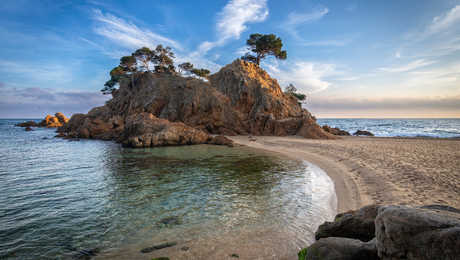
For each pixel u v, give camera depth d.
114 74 82.25
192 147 36.41
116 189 14.75
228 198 12.84
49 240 8.44
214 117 57.97
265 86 61.75
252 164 22.53
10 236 8.73
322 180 15.77
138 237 8.62
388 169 16.28
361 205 10.42
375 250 5.12
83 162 24.19
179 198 12.98
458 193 10.80
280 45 71.62
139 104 65.19
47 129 92.94
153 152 31.31
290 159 24.92
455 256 3.66
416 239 4.20
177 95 63.66
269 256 7.08
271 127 52.69
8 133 70.12
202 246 7.81
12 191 14.32
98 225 9.65
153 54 80.94
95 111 77.50
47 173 19.30
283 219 9.83
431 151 24.03
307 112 64.69
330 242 5.81
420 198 10.38
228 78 67.12
